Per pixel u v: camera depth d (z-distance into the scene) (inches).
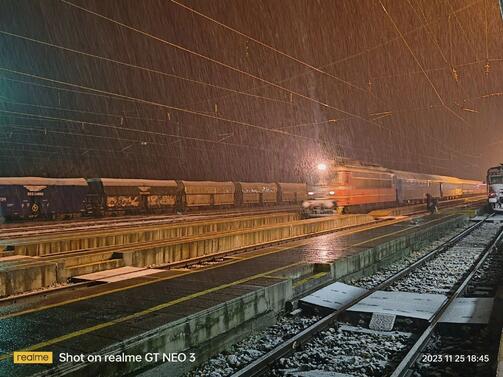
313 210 1140.5
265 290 313.7
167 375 225.9
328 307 335.9
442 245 705.6
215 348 260.1
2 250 560.4
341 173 1144.8
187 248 611.5
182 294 296.5
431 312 317.1
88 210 1373.0
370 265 516.4
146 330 222.2
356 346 268.2
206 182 1743.4
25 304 274.1
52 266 443.8
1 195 1166.3
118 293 301.6
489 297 388.2
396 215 1298.0
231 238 696.4
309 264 417.1
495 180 1386.6
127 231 749.9
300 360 247.8
